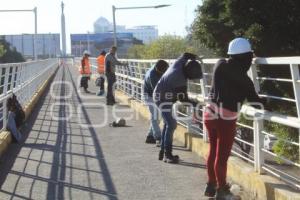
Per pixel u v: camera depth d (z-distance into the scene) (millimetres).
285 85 14094
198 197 6848
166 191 7176
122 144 11000
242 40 6098
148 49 70938
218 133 6363
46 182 7781
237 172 7305
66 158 9555
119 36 93062
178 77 8500
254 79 6848
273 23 17609
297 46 17938
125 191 7223
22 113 12102
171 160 8977
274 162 8445
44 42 88625
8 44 79688
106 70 18750
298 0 17391
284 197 5855
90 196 6992
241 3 18062
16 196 7020
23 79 16828
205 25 20203
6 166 8914
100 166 8844
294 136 8812
